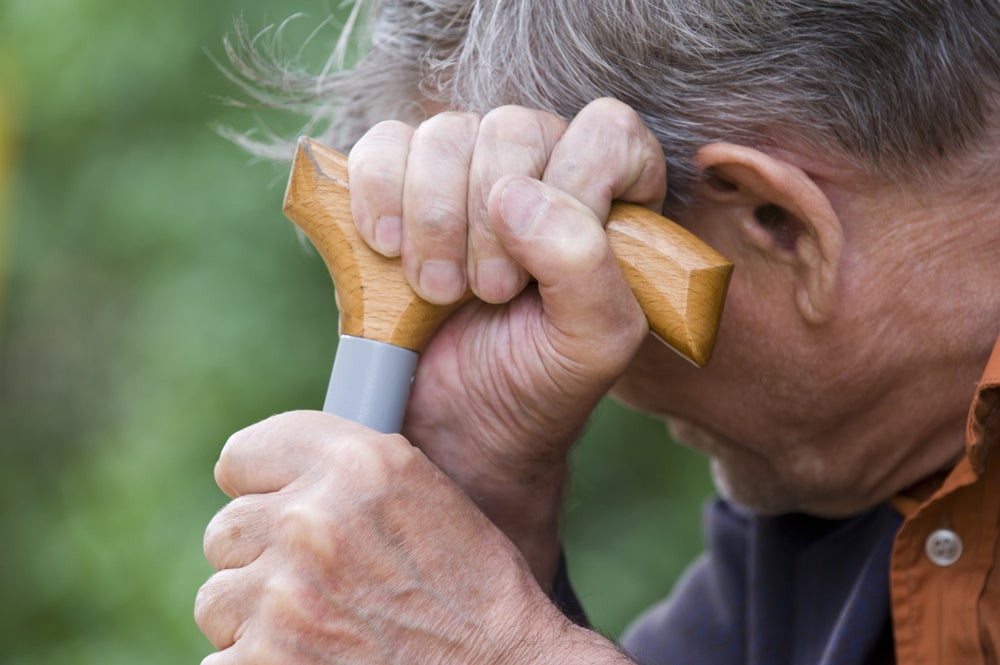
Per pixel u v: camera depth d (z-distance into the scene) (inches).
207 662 108.9
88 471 399.2
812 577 148.2
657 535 346.6
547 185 105.7
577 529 350.9
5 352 441.7
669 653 167.5
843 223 117.3
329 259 113.7
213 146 365.1
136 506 359.3
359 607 106.5
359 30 137.3
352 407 112.6
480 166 107.0
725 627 163.5
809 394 126.0
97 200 386.6
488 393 116.0
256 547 108.6
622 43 112.5
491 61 115.7
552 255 103.9
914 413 126.1
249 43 145.6
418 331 112.5
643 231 108.2
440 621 108.0
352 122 133.1
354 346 112.5
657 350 127.7
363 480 106.8
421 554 108.0
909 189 116.0
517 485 122.5
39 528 416.2
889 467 131.7
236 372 340.2
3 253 414.9
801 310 120.3
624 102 114.3
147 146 380.2
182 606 349.1
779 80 112.0
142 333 376.8
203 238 352.8
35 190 414.6
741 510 167.0
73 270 418.0
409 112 125.3
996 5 111.3
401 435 111.7
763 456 136.0
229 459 112.0
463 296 110.7
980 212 116.5
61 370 439.5
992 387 109.5
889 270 118.3
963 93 112.3
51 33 389.7
